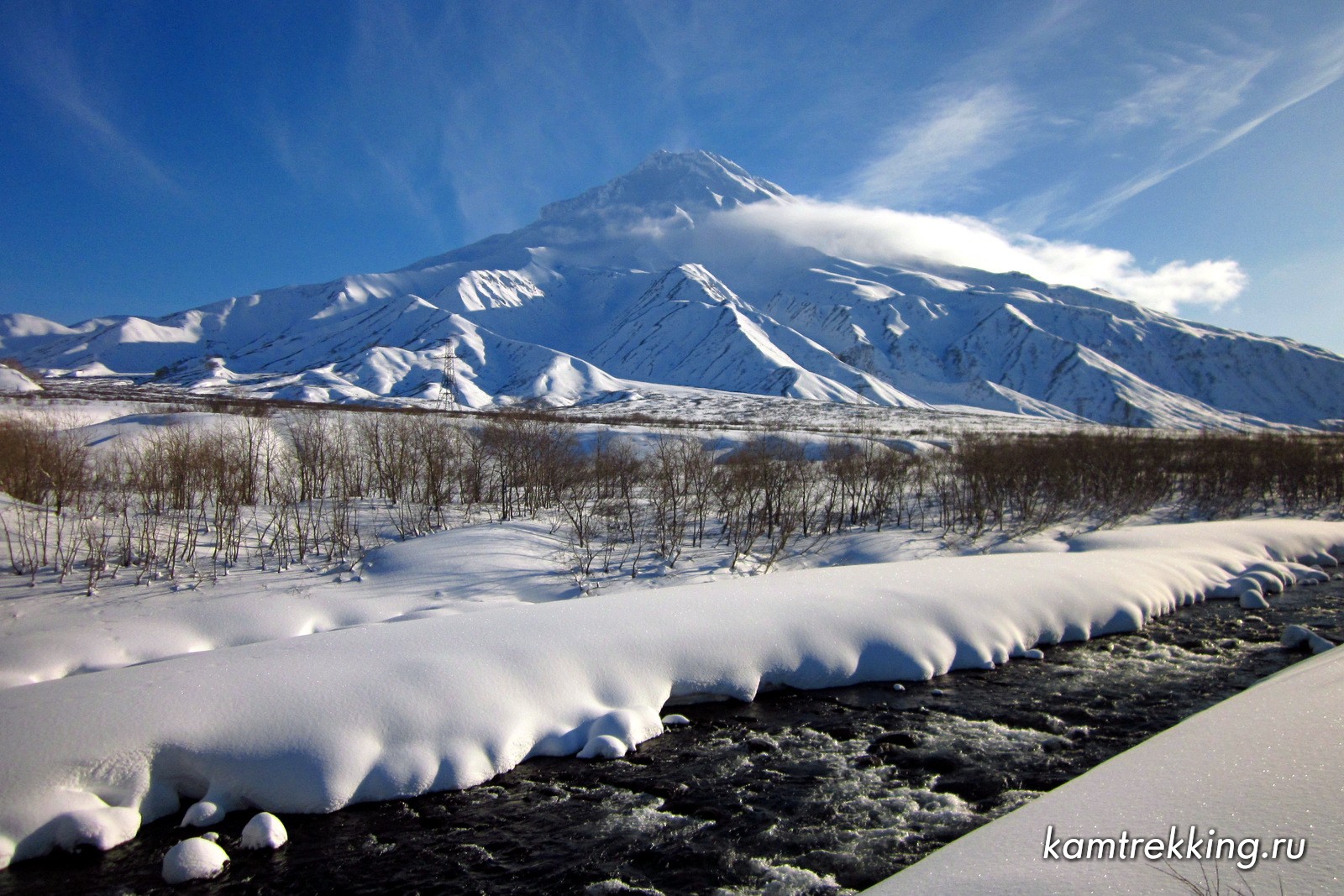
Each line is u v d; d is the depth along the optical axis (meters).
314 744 6.02
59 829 5.23
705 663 7.92
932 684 8.43
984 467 19.12
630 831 5.67
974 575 10.34
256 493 15.47
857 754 6.88
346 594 10.44
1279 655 9.20
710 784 6.35
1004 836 4.50
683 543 13.96
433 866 5.27
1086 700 8.01
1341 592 11.81
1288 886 3.39
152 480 14.32
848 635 8.68
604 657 7.56
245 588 10.46
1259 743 5.06
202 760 5.84
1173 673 8.68
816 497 17.19
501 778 6.35
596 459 18.89
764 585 9.61
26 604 9.23
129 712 6.01
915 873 4.30
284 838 5.47
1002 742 7.09
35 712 5.93
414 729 6.32
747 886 5.02
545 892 5.00
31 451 13.43
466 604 10.16
